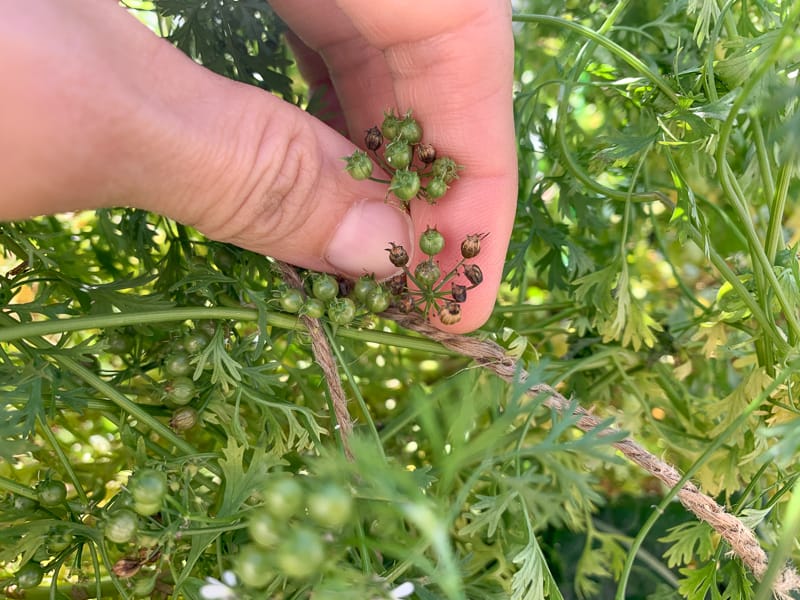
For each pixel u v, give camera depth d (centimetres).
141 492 8
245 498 9
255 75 14
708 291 17
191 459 10
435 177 10
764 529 13
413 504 7
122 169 8
